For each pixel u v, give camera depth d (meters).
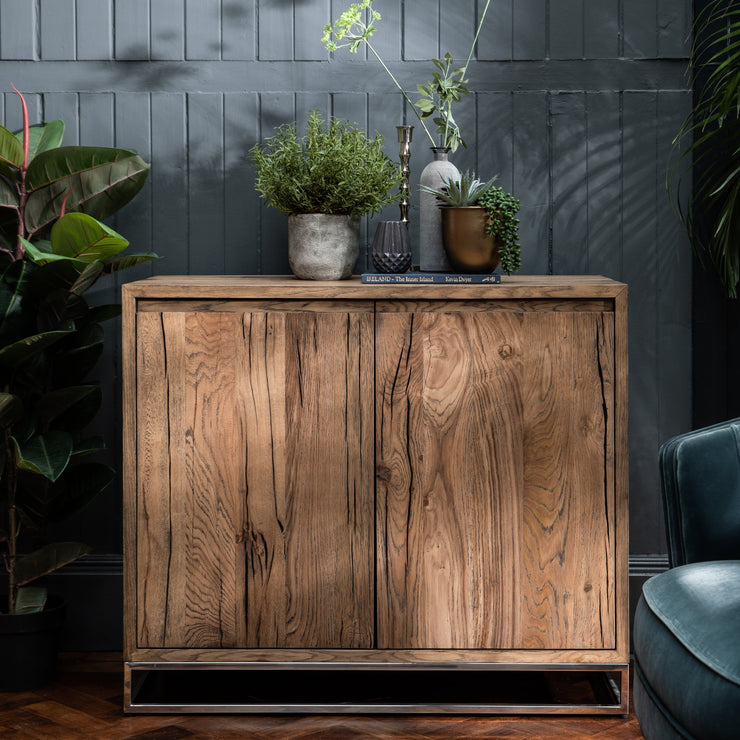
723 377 2.55
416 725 2.05
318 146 2.21
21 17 2.49
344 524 2.05
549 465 2.04
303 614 2.06
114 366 2.54
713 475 1.60
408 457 2.04
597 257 2.52
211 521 2.06
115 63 2.50
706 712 1.27
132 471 2.05
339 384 2.04
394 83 2.50
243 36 2.49
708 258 2.53
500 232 2.14
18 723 2.05
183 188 2.52
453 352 2.03
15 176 2.31
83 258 2.13
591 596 2.05
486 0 2.49
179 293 2.02
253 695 2.19
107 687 2.27
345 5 2.49
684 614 1.41
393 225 2.23
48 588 2.53
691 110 2.49
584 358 2.02
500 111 2.50
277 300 2.03
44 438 2.12
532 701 2.15
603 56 2.48
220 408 2.05
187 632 2.07
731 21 2.47
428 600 2.06
